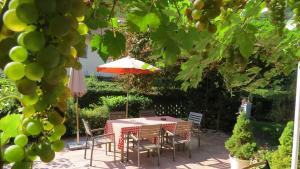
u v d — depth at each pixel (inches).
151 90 410.3
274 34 78.3
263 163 151.7
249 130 224.7
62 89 30.2
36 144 29.0
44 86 28.8
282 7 70.9
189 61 70.7
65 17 27.5
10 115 30.7
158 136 259.3
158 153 259.1
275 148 253.1
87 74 561.9
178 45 53.6
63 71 29.3
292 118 369.7
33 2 27.0
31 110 29.4
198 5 50.9
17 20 26.7
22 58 27.2
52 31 26.9
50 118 30.3
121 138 257.3
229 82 85.9
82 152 285.4
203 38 60.3
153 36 53.4
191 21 54.7
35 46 26.6
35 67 26.8
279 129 365.4
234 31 63.3
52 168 241.9
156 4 53.1
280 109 380.2
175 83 402.3
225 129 406.0
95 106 380.2
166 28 53.1
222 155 295.6
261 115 438.0
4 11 27.7
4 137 29.6
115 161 263.7
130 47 334.3
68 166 248.8
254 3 63.2
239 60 68.5
